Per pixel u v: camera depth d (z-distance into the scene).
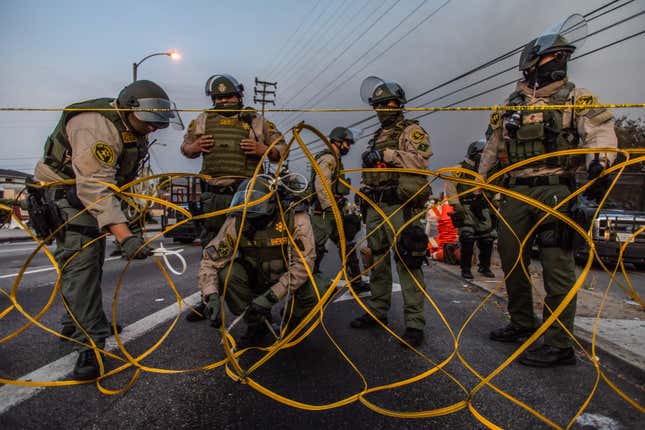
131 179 2.22
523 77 2.56
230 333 2.69
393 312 3.43
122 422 1.56
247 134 2.97
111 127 1.94
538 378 2.03
